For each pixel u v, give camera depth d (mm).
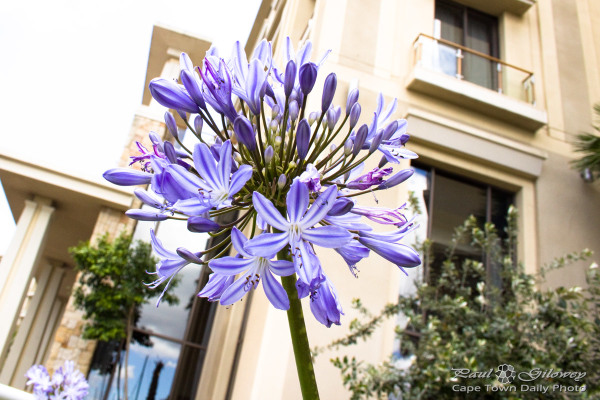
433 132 7285
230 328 8203
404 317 6266
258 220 1657
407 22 8125
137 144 1815
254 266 1459
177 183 1386
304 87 1634
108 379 8305
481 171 7449
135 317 8688
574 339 5066
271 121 1817
